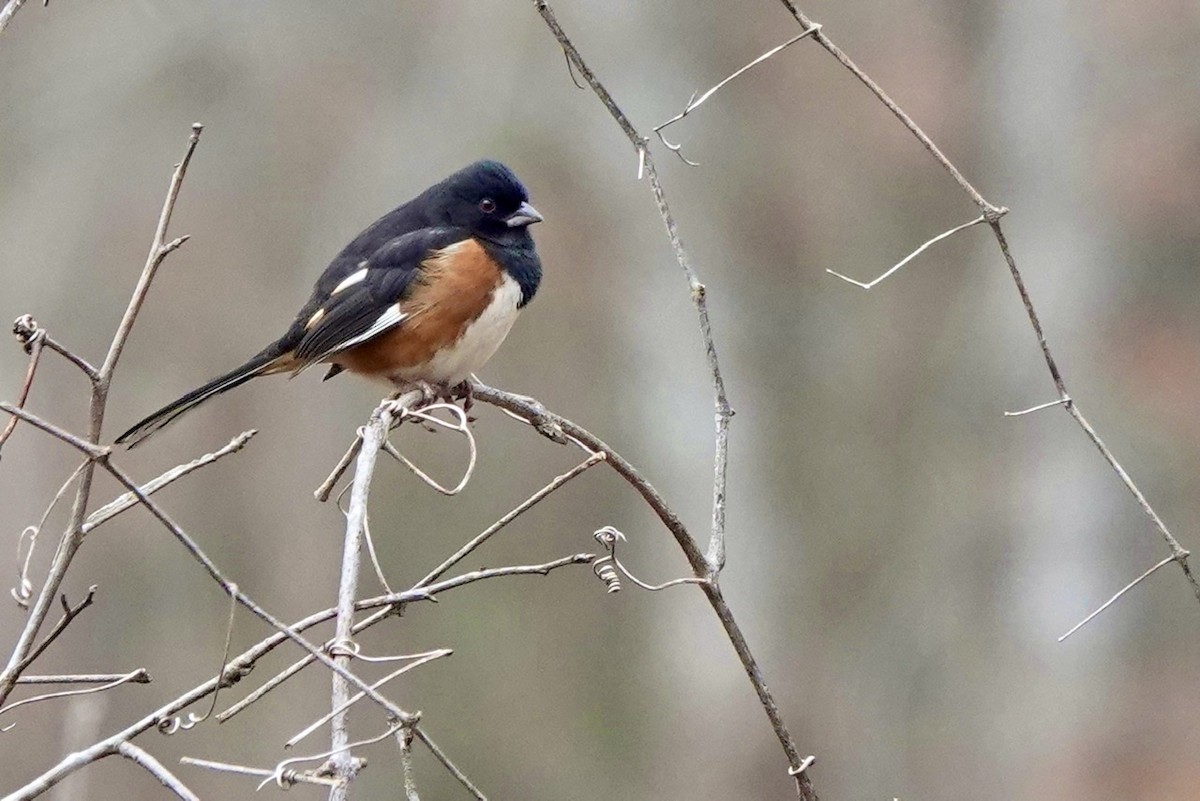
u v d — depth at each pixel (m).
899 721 13.71
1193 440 13.47
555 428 5.05
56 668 12.91
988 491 14.03
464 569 14.11
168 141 15.20
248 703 3.86
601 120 14.77
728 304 14.59
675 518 4.90
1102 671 13.23
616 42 14.80
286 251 15.14
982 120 14.51
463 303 6.93
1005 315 14.19
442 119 15.24
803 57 14.68
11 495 13.05
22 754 11.24
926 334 14.60
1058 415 13.79
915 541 14.20
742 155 14.77
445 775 13.30
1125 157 14.06
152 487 4.02
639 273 14.66
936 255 14.62
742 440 14.41
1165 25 13.96
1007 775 13.17
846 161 14.76
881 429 14.55
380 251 7.07
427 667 13.77
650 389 14.56
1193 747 12.73
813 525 14.39
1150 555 13.34
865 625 14.09
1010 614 13.71
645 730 13.93
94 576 13.31
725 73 14.73
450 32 15.42
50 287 14.47
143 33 15.19
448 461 14.38
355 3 15.54
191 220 14.95
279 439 14.62
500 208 7.12
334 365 7.51
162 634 13.50
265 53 15.45
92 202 14.89
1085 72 14.17
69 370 14.17
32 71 15.07
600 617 14.23
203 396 6.98
